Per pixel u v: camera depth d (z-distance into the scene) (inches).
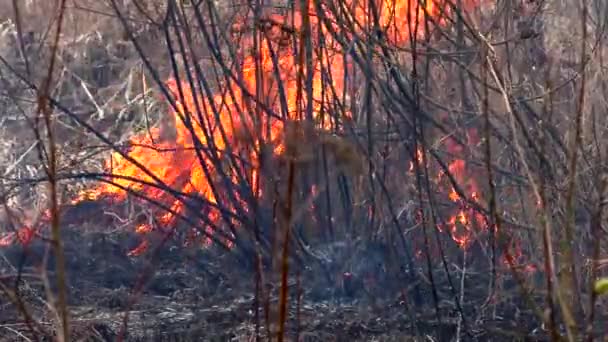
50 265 602.9
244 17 533.0
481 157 513.3
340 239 545.3
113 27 772.6
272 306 514.3
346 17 470.9
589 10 506.9
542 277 490.6
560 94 498.3
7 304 505.4
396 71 510.3
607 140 469.1
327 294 539.2
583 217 446.3
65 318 301.3
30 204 649.0
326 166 494.6
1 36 647.1
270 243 479.5
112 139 699.4
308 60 494.0
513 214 508.4
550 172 437.1
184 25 519.5
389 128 513.7
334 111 519.8
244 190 504.4
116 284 585.0
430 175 542.9
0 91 591.8
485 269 533.0
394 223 532.7
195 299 550.3
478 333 480.1
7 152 667.4
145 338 486.0
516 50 511.8
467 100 511.5
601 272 453.4
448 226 547.8
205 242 628.7
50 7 634.8
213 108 510.9
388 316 512.1
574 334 321.1
